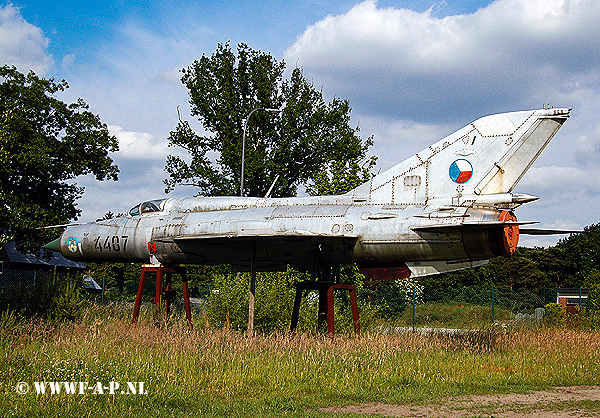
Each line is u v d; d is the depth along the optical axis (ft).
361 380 29.25
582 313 66.44
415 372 31.14
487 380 30.01
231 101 97.35
